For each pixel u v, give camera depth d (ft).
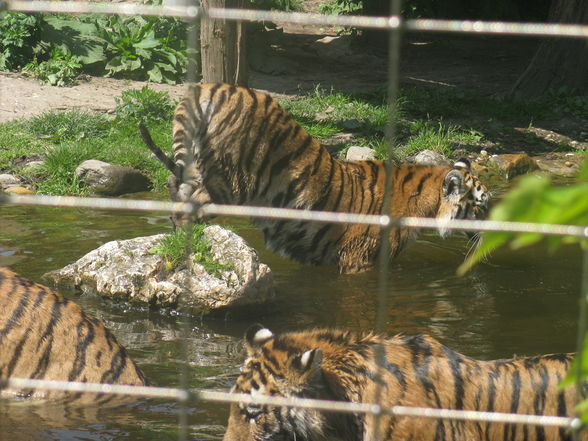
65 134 60.90
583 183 5.19
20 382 10.23
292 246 40.01
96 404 21.79
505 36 115.65
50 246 39.29
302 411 17.95
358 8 110.73
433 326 31.27
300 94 81.82
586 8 81.05
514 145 68.28
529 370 19.07
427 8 111.24
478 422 18.63
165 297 32.65
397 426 18.20
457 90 86.02
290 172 39.68
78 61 78.59
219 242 34.55
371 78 90.99
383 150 61.21
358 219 8.61
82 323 22.18
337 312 33.24
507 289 36.01
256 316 32.81
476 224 6.43
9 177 52.13
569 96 81.10
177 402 23.18
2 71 75.97
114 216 45.50
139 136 61.57
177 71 81.92
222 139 40.32
